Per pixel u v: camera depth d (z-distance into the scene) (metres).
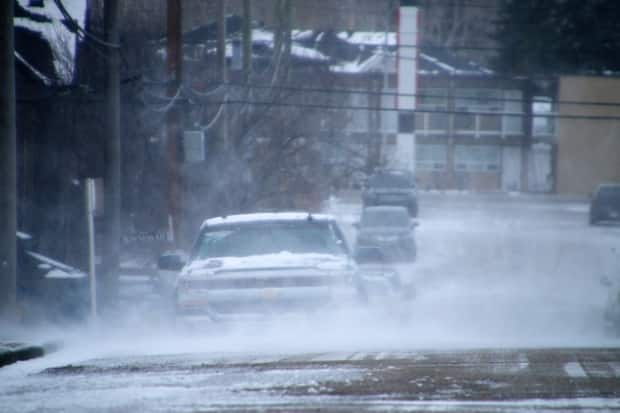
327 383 28.09
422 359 33.09
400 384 27.77
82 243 86.19
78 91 81.56
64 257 86.44
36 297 54.03
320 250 41.06
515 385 27.48
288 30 120.06
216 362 32.97
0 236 49.09
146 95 87.00
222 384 28.38
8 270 49.03
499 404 24.73
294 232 41.78
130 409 24.91
